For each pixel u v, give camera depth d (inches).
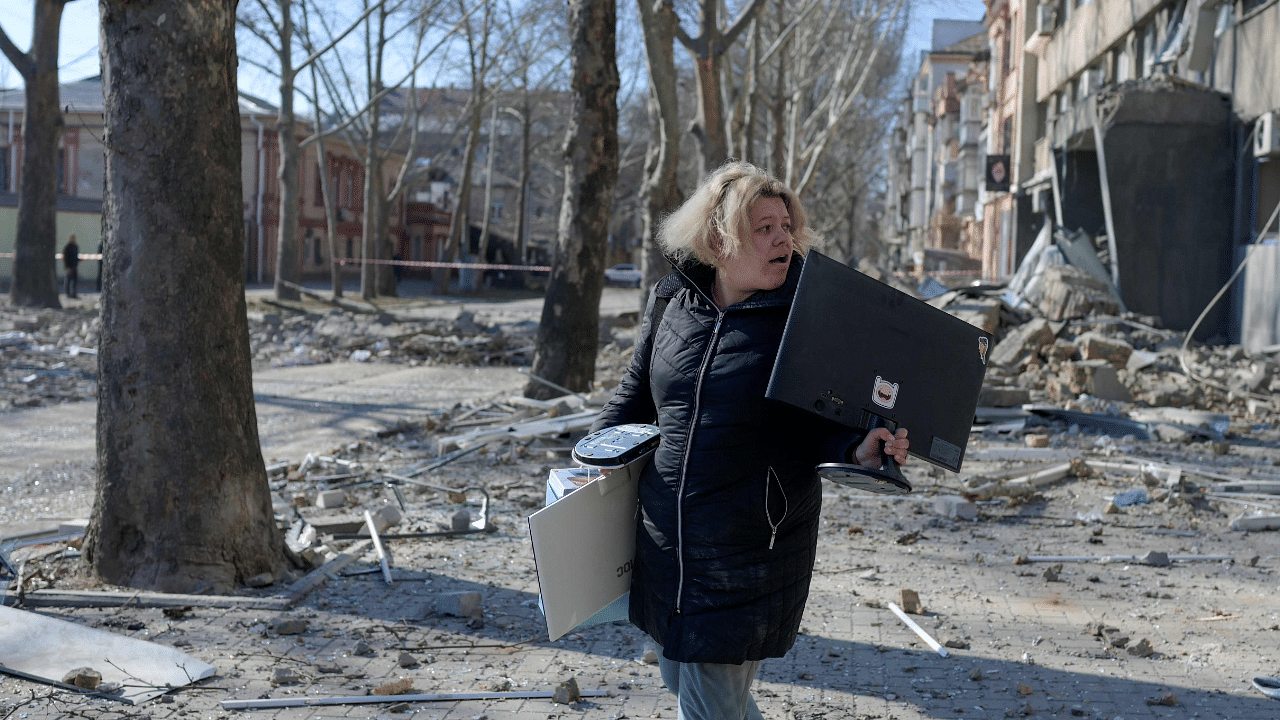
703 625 102.3
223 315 210.5
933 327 104.3
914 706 156.9
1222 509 307.6
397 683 158.9
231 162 210.8
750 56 1034.7
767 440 102.0
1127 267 826.2
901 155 3651.6
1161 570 241.4
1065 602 214.5
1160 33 944.3
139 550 207.6
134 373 205.5
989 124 1841.8
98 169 2007.9
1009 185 1444.4
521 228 2166.6
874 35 1349.7
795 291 98.7
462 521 270.8
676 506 103.5
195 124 203.6
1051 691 163.5
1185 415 467.8
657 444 109.3
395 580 223.5
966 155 2220.7
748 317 102.7
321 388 608.7
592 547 109.7
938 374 104.3
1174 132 818.8
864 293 100.7
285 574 219.9
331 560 233.1
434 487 319.0
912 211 3164.4
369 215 1501.0
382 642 182.9
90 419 476.4
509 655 177.8
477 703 155.6
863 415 100.2
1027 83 1370.6
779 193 105.1
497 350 783.1
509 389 610.2
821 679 168.2
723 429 101.7
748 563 102.1
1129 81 844.0
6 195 1720.0
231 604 199.0
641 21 646.5
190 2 200.2
